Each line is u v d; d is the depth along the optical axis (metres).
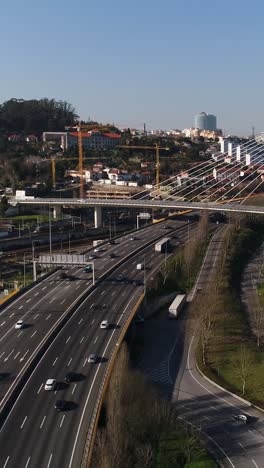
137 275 196.25
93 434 90.31
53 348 127.50
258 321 167.88
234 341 149.50
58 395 105.75
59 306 156.62
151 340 153.75
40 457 85.94
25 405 101.81
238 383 126.88
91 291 173.38
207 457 97.88
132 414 101.62
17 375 113.25
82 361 120.94
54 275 193.62
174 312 167.75
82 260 181.62
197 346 148.75
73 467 83.50
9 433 92.56
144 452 93.31
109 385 106.88
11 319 145.62
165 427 104.75
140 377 117.38
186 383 128.25
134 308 155.12
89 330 139.00
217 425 109.81
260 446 102.69
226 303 178.62
